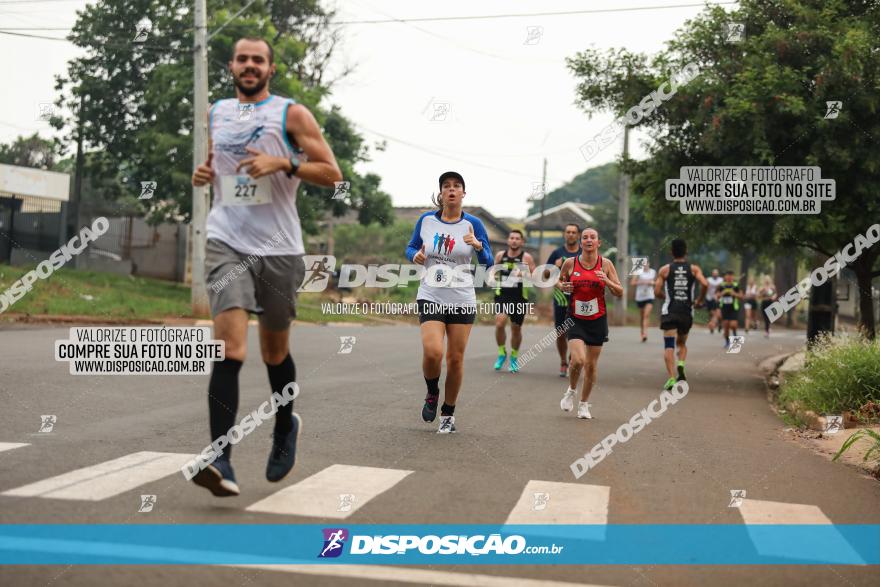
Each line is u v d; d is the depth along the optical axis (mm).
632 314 43000
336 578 3855
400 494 5340
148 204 29578
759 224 12523
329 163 4855
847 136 11680
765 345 22906
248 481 5504
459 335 7570
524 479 5922
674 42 12914
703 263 54719
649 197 13867
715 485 5992
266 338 5086
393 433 7496
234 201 4812
